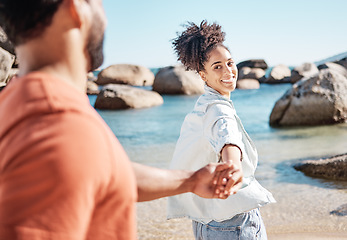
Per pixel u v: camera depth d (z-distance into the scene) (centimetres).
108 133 70
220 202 179
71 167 62
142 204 435
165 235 351
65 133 63
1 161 63
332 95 1002
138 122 1176
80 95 71
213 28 198
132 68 2973
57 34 73
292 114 1014
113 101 1568
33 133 62
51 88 67
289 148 715
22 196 60
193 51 199
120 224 72
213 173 123
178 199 194
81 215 63
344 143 733
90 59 81
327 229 348
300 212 393
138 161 660
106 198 69
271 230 353
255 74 3000
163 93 2339
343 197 430
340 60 2275
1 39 446
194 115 188
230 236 180
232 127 171
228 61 197
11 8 71
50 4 71
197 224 193
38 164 60
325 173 516
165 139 870
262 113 1274
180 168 189
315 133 873
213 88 198
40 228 59
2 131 66
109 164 67
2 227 59
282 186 484
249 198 176
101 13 80
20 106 65
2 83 447
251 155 185
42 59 73
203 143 182
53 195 60
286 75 2923
